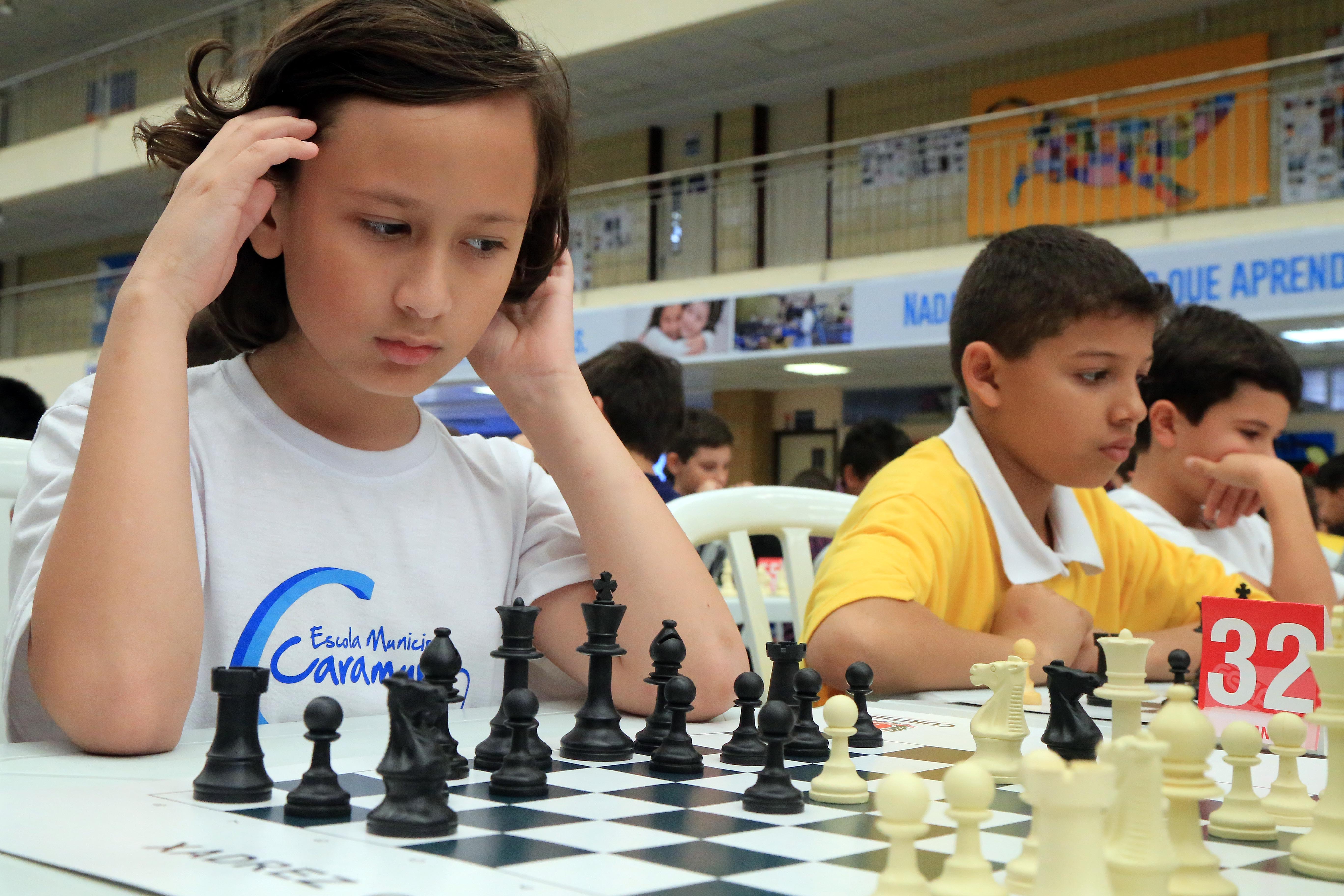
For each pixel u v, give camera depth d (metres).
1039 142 10.66
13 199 13.74
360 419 1.19
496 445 1.36
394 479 1.20
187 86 1.15
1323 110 9.30
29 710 0.95
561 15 9.98
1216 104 9.83
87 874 0.48
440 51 0.89
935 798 0.69
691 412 5.30
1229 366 2.18
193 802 0.62
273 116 0.99
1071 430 1.58
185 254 0.98
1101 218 10.30
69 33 15.42
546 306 1.25
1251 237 7.16
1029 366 1.59
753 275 9.99
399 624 1.17
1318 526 5.35
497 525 1.27
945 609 1.57
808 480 5.77
